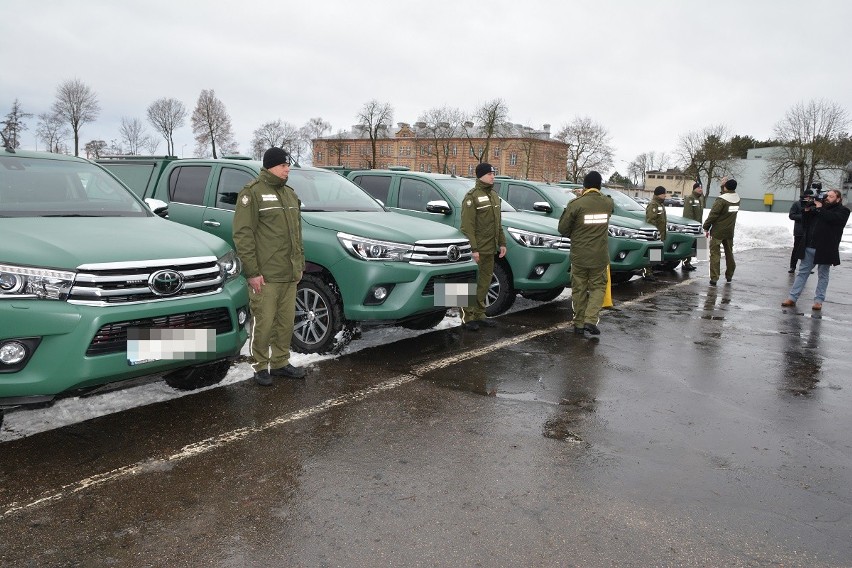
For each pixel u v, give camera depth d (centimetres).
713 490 335
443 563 263
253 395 456
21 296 327
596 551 275
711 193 8950
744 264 1487
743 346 664
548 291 880
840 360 618
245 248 443
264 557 264
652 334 707
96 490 315
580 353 608
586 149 8219
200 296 384
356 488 325
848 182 6069
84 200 465
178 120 8144
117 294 346
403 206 797
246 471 339
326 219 569
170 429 391
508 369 543
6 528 280
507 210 873
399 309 546
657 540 285
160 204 522
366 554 268
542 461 363
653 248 1080
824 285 881
